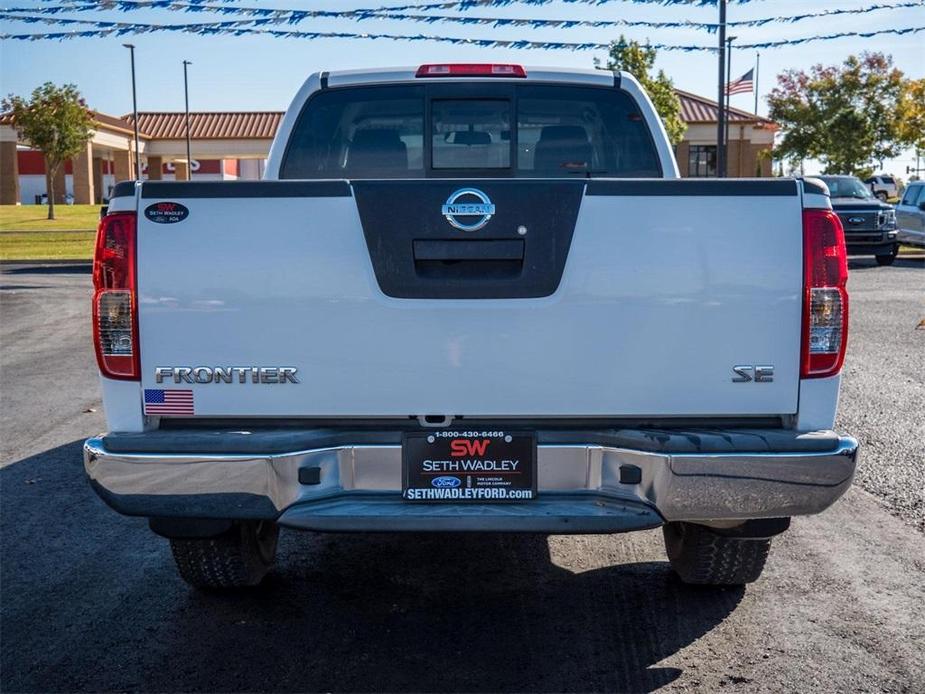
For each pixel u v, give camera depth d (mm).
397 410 3562
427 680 3676
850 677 3682
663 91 38594
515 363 3543
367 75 5148
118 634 4113
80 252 31266
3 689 3629
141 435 3541
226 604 4434
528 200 3510
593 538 5340
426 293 3525
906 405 8328
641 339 3547
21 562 4996
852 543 5180
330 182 3521
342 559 5039
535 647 3955
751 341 3564
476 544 5262
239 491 3521
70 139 48312
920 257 26688
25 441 7574
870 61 44906
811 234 3551
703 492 3510
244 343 3557
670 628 4129
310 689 3611
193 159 64188
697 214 3531
